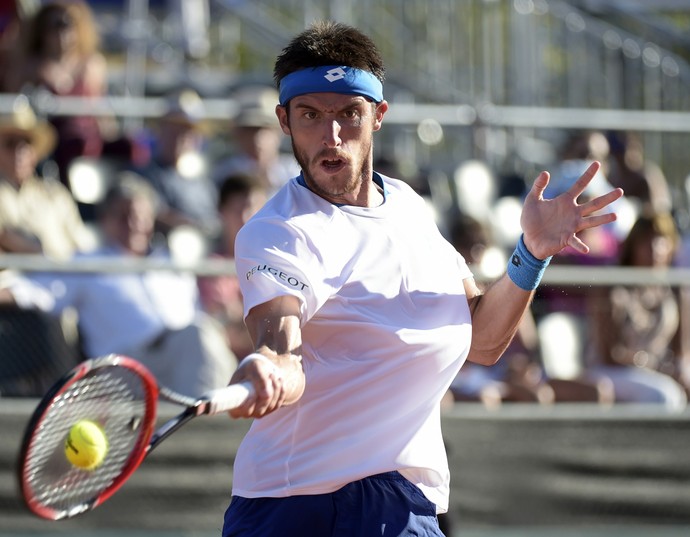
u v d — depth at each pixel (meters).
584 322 23.86
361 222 10.08
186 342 21.48
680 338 24.30
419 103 37.41
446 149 33.25
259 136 28.47
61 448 9.65
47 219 24.64
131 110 28.22
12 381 21.33
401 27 38.59
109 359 9.40
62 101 27.95
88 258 22.56
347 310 9.81
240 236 9.95
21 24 29.77
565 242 10.33
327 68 9.73
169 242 25.23
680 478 23.14
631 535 22.89
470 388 23.25
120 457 9.91
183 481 21.86
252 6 40.97
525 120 31.05
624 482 22.98
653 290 24.03
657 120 30.00
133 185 24.92
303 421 9.84
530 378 23.56
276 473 9.92
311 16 40.00
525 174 32.47
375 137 33.81
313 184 10.04
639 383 23.41
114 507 21.70
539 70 36.97
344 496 9.88
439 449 10.27
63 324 21.73
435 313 10.09
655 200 30.08
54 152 27.56
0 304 21.30
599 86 37.09
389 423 9.90
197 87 37.00
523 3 36.94
